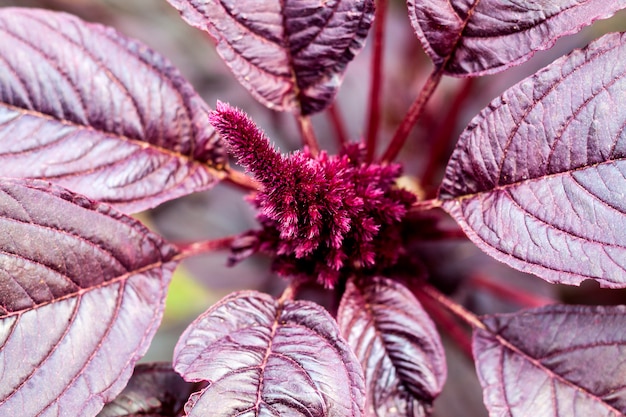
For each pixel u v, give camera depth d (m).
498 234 0.69
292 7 0.70
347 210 0.68
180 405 0.70
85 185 0.70
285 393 0.65
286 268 0.71
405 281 0.73
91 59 0.71
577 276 0.67
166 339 0.85
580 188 0.67
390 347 0.69
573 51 0.67
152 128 0.72
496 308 0.84
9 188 0.67
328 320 0.67
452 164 0.70
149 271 0.70
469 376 0.84
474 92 0.90
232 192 0.89
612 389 0.68
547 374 0.69
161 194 0.72
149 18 0.90
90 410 0.67
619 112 0.67
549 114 0.68
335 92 0.72
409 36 0.95
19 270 0.67
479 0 0.69
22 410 0.66
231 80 0.89
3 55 0.70
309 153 0.72
